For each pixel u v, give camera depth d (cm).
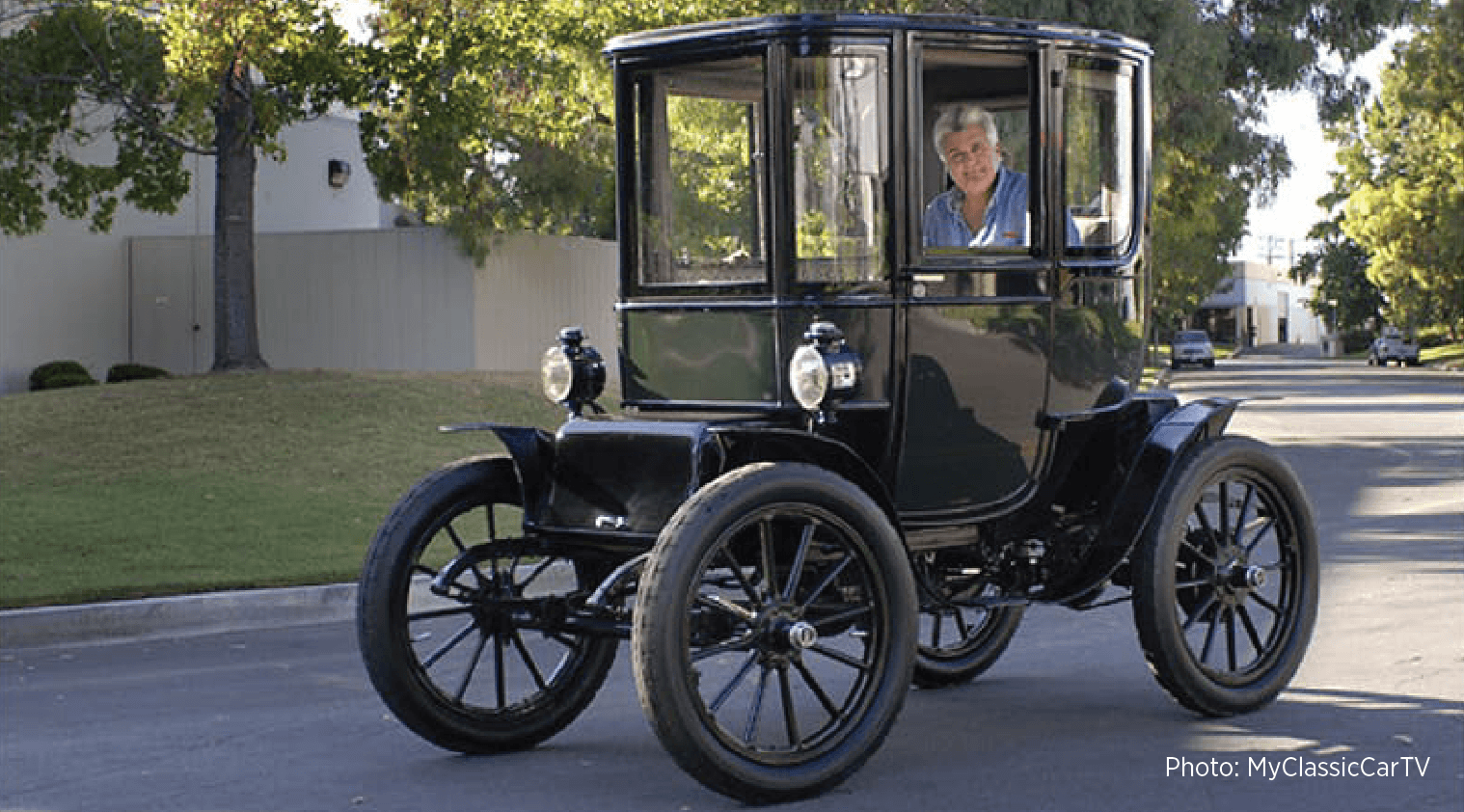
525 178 2828
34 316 2819
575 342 684
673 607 563
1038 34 673
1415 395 4334
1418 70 5812
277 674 897
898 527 627
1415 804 572
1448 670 790
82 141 2750
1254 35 2991
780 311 627
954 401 660
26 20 2588
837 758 595
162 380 2189
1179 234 4003
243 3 2028
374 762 671
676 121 662
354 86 2208
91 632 1038
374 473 1728
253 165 2381
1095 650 888
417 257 2848
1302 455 2292
